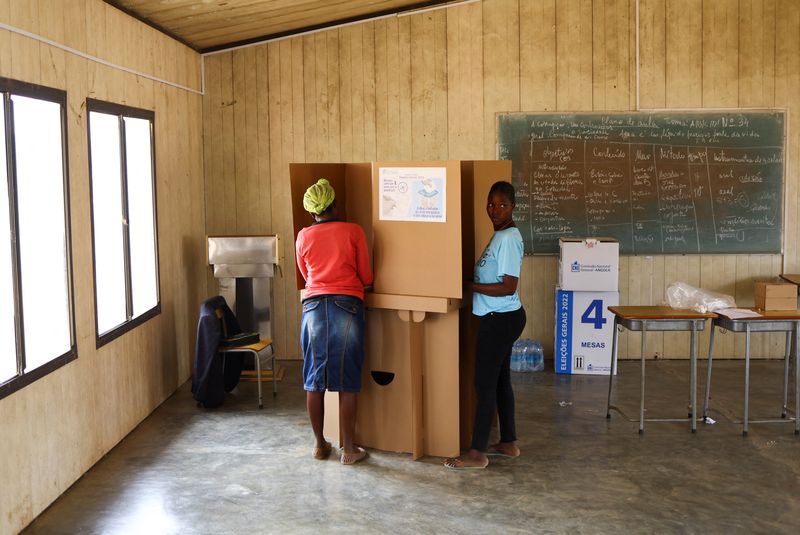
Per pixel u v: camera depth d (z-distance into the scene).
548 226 7.02
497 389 4.57
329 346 4.33
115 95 4.89
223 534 3.59
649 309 5.18
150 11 5.32
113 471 4.39
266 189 7.03
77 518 3.77
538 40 6.87
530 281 7.05
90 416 4.42
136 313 5.34
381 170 4.39
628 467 4.41
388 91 6.94
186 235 6.46
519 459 4.54
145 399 5.40
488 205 4.28
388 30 6.90
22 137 3.70
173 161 6.13
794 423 5.19
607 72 6.88
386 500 3.96
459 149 6.96
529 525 3.66
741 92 6.88
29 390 3.68
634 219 6.99
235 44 6.92
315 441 4.61
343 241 4.32
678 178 6.95
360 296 4.38
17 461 3.56
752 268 7.00
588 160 6.95
